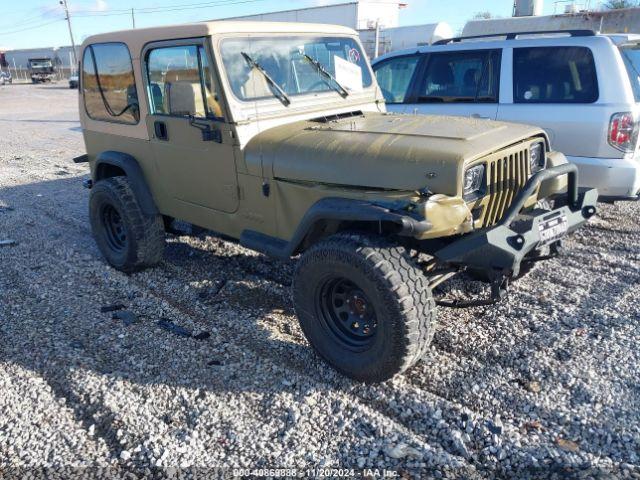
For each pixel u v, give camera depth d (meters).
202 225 4.22
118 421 2.97
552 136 5.38
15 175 9.69
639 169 5.04
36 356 3.62
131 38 4.16
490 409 2.97
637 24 15.45
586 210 3.45
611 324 3.72
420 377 3.27
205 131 3.72
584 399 2.99
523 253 2.90
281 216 3.58
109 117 4.75
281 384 3.24
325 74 4.18
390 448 2.71
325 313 3.34
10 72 61.66
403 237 3.31
